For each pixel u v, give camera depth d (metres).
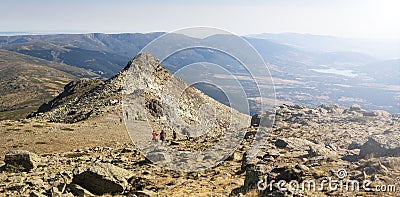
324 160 18.22
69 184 17.70
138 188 17.86
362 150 18.61
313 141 27.31
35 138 45.34
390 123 36.50
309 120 39.19
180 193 16.61
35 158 25.34
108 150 34.53
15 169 24.03
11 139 44.72
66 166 25.11
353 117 40.53
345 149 22.98
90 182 17.67
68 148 39.94
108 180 17.59
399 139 18.94
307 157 20.06
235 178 18.98
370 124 36.50
